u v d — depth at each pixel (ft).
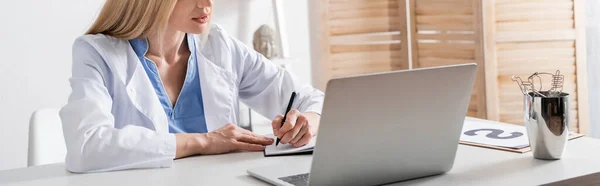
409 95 4.50
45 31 10.49
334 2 12.23
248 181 4.76
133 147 5.23
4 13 10.21
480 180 4.66
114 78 6.11
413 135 4.63
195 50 6.62
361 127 4.41
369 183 4.65
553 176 4.67
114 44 6.19
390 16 12.42
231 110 6.80
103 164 5.18
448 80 4.61
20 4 10.29
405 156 4.67
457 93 4.67
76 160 5.17
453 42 11.82
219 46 6.81
